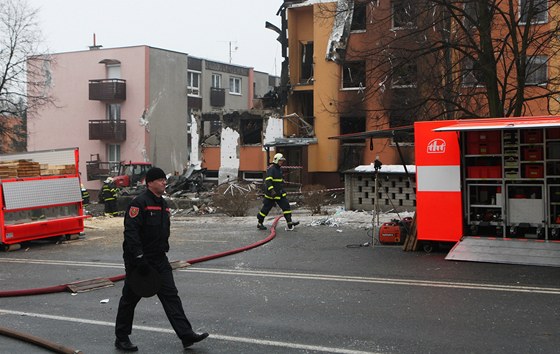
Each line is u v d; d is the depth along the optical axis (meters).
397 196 19.00
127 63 41.75
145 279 5.73
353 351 5.68
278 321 6.87
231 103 50.97
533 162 10.68
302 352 5.70
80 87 43.03
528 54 17.62
